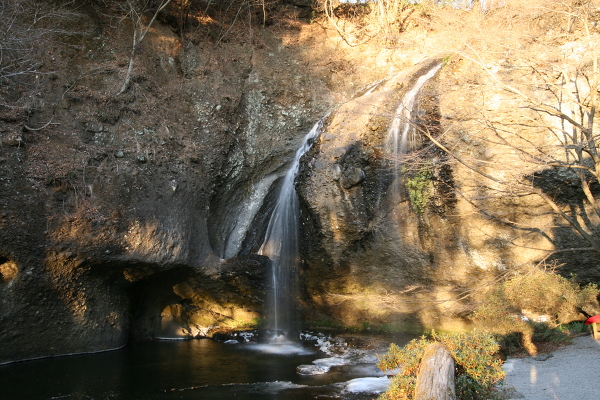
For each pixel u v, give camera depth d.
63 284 9.77
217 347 11.38
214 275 11.90
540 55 10.25
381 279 12.48
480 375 5.05
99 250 9.93
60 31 12.20
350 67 16.73
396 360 5.46
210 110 13.97
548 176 10.52
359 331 12.94
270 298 12.93
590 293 9.47
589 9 10.50
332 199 11.90
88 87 12.11
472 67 11.55
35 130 10.41
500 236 11.27
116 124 11.87
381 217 12.05
